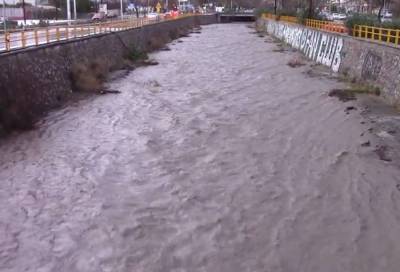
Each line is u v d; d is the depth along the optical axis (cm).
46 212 1557
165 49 5950
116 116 2642
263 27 9300
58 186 1744
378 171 1834
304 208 1568
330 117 2558
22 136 2273
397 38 2923
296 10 7781
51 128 2403
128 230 1451
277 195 1661
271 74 3997
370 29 3659
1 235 1421
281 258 1302
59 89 2973
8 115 2309
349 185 1723
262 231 1437
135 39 5291
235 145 2164
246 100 3020
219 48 6084
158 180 1800
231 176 1827
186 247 1361
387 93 2830
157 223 1492
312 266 1268
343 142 2164
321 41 4553
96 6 9244
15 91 2434
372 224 1466
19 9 7644
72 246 1369
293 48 5822
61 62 3123
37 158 2003
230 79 3797
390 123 2384
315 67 4238
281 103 2916
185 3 17425
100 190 1717
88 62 3578
